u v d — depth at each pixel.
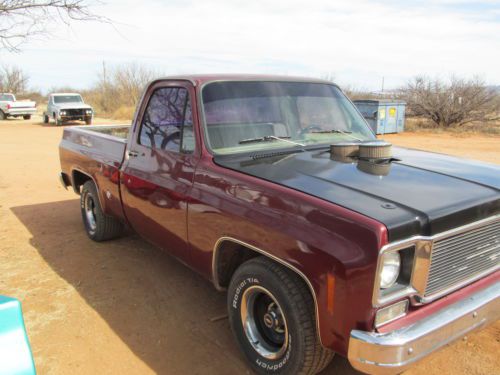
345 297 2.35
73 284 4.45
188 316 3.87
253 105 3.76
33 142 16.89
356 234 2.34
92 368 3.19
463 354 3.30
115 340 3.52
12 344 1.80
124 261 4.99
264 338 3.08
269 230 2.72
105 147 4.88
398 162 3.46
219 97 3.64
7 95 32.03
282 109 3.90
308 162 3.31
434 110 23.44
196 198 3.33
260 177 2.99
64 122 26.80
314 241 2.48
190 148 3.55
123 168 4.38
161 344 3.47
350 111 4.40
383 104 19.72
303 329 2.64
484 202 2.71
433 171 3.24
